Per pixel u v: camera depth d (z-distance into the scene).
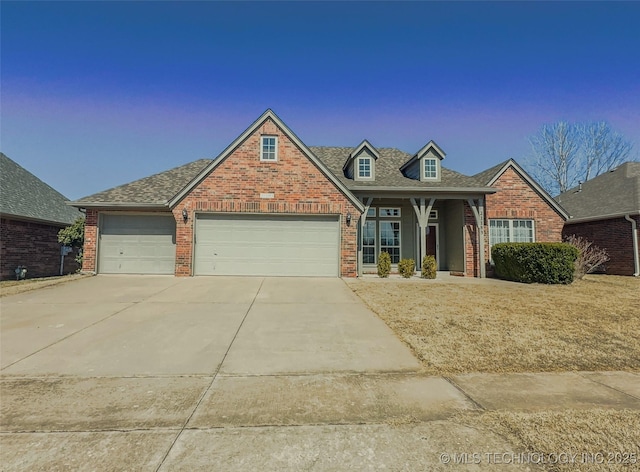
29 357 4.62
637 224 15.25
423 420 3.09
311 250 12.80
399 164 17.31
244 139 12.78
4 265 13.19
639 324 6.38
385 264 13.52
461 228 14.80
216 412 3.22
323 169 12.83
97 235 13.16
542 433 2.87
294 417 3.14
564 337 5.57
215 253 12.60
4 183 14.95
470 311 7.33
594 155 30.97
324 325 6.27
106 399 3.47
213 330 5.94
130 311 7.21
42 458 2.52
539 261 11.88
